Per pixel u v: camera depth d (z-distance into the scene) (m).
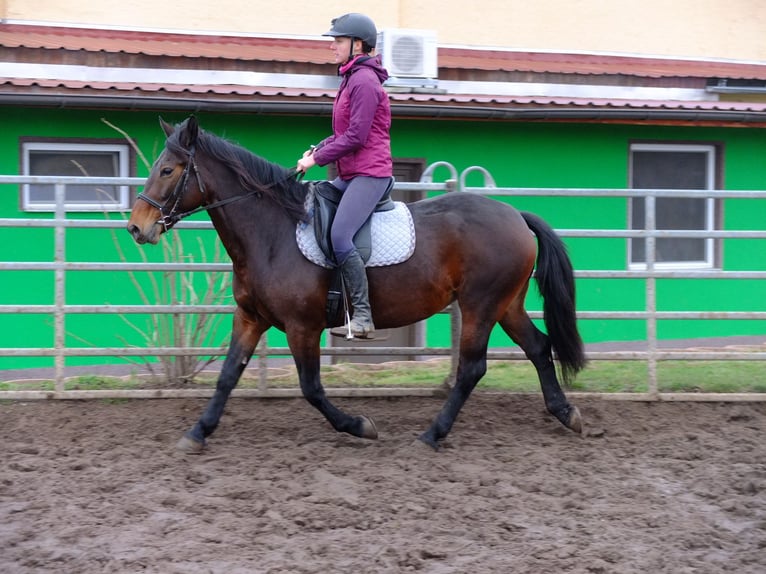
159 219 5.52
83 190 8.99
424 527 4.70
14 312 6.81
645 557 4.39
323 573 4.15
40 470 5.48
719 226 10.82
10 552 4.34
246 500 5.05
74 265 6.84
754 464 5.75
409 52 10.25
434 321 9.72
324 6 10.94
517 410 6.86
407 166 9.90
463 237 5.83
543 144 10.16
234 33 10.59
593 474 5.57
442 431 5.91
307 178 9.59
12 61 9.31
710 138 10.70
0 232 8.73
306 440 6.13
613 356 7.14
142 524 4.69
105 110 8.91
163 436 6.14
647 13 12.03
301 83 10.20
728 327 10.67
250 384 7.37
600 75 11.20
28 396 6.84
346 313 5.64
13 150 8.72
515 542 4.54
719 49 12.30
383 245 5.66
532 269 6.09
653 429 6.50
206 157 5.61
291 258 5.60
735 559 4.39
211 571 4.14
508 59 11.37
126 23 10.27
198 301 7.68
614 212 10.41
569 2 11.77
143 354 7.02
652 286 7.15
